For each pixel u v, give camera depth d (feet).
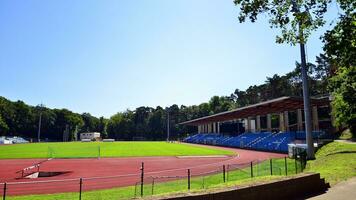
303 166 78.74
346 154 89.97
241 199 32.68
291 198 40.14
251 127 283.18
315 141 141.38
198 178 75.05
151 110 577.43
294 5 33.63
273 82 375.45
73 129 531.09
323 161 87.04
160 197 27.27
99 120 613.52
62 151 185.88
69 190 63.41
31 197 55.31
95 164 116.37
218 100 530.27
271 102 152.46
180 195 28.37
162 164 115.85
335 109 132.87
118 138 538.47
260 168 86.89
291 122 274.98
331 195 42.22
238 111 203.10
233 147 225.97
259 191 35.32
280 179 40.11
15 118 452.35
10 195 57.88
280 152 160.76
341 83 104.78
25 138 468.75
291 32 35.86
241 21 34.27
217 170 90.99
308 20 33.60
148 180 75.92
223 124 315.37
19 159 136.36
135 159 136.05
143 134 527.81
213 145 270.46
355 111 112.98
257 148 193.26
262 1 32.89
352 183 51.83
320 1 33.12
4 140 314.35
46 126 492.95
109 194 57.41
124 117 563.48
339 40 32.19
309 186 44.24
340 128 169.58
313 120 174.91
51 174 93.56
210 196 29.58
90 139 463.83
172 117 538.47
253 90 447.83
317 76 337.93
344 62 35.94
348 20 31.22
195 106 565.12
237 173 80.64
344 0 31.60
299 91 351.25
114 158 141.18
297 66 354.95
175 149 207.82
